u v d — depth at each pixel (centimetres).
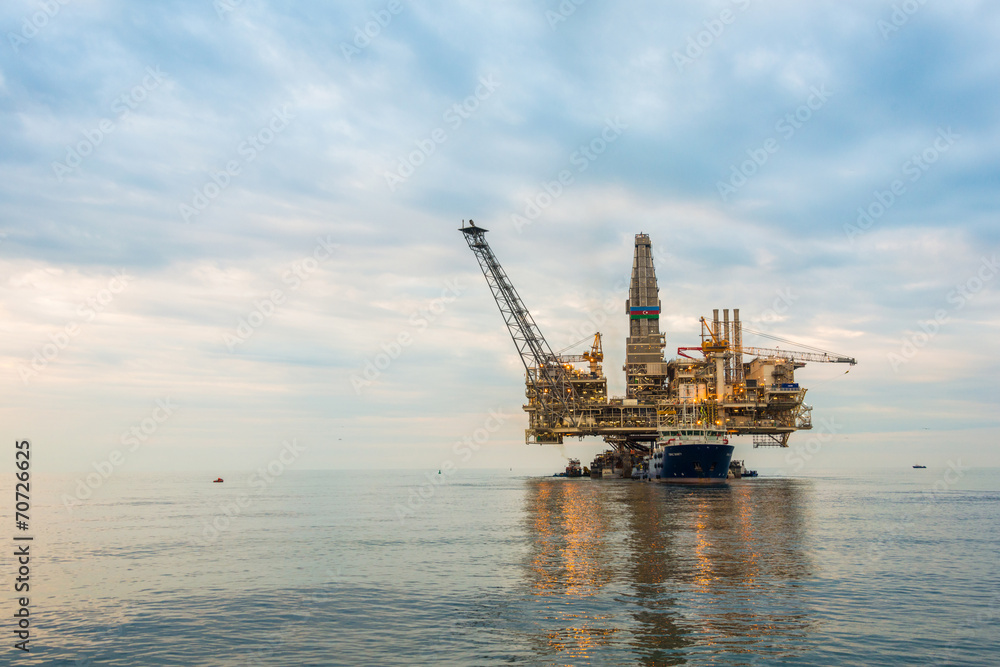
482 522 8544
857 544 6091
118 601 4234
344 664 2997
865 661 2936
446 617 3688
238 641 3362
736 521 8094
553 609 3791
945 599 3975
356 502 13375
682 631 3350
